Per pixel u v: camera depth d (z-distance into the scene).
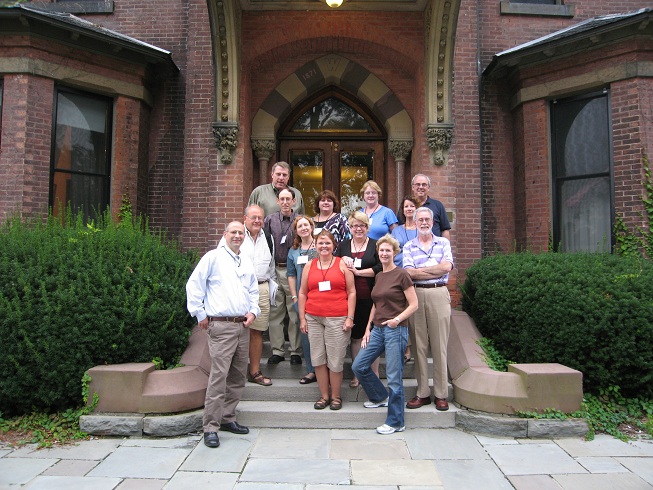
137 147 7.73
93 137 7.50
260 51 7.35
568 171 7.43
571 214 7.39
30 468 3.74
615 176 6.83
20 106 6.74
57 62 7.00
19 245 5.08
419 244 4.85
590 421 4.55
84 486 3.45
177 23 8.30
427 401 4.89
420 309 4.79
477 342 5.50
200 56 7.49
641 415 4.85
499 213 8.00
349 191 8.20
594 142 7.21
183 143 8.09
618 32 6.73
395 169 7.97
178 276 5.52
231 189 7.17
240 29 7.18
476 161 7.42
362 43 7.52
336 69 7.82
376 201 5.53
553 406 4.55
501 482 3.55
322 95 8.23
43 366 4.46
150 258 5.35
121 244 5.43
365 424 4.66
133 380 4.50
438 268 4.71
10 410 4.66
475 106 7.50
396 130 7.80
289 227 5.50
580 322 4.89
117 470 3.71
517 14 8.34
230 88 7.09
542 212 7.48
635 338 4.79
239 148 7.21
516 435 4.42
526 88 7.64
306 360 5.15
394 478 3.61
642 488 3.45
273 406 4.85
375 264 4.84
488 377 4.75
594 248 7.14
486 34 8.29
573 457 4.00
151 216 8.01
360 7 7.26
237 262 4.36
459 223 7.30
